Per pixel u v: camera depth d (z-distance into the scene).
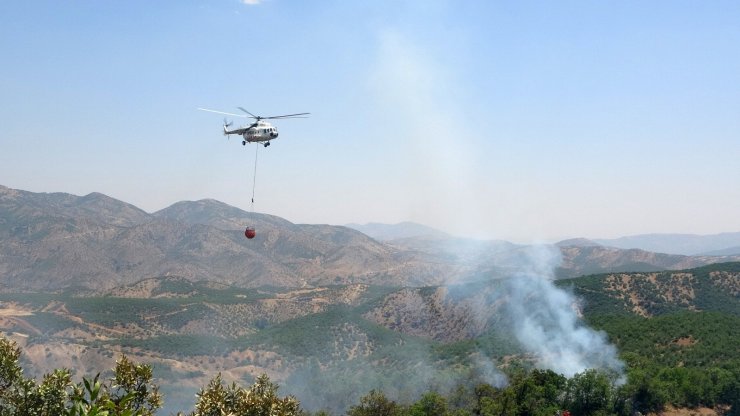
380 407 102.12
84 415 28.88
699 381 101.25
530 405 98.56
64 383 34.41
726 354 119.50
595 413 94.50
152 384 37.06
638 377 99.00
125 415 28.44
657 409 98.06
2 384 34.91
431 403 102.00
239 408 38.00
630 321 161.50
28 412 33.19
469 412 104.31
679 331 139.00
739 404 97.19
